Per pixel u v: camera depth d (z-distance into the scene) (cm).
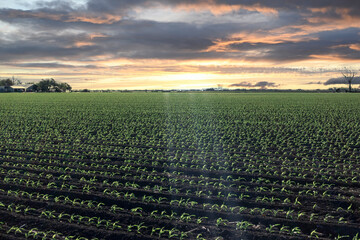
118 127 2236
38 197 912
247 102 5031
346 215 791
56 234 716
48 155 1407
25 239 700
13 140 1784
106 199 892
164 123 2431
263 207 845
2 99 5759
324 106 4084
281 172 1143
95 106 4144
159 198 874
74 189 976
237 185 1006
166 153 1447
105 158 1371
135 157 1379
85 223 767
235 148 1575
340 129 2116
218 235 709
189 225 750
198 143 1675
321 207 838
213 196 914
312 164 1242
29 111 3388
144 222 766
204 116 2914
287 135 1922
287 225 746
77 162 1291
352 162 1290
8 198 911
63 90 13438
